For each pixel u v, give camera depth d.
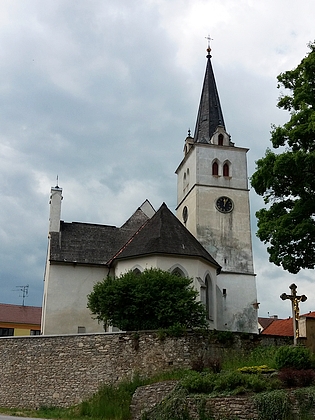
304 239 25.80
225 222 42.19
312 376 19.50
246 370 21.48
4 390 26.86
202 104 49.16
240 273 40.91
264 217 28.02
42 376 26.33
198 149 43.94
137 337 25.59
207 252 38.31
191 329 25.69
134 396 22.42
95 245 40.09
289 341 26.98
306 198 26.39
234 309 39.91
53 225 40.47
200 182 42.94
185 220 44.94
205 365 23.61
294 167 25.31
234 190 43.28
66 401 25.42
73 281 37.88
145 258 33.38
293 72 28.09
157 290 27.20
